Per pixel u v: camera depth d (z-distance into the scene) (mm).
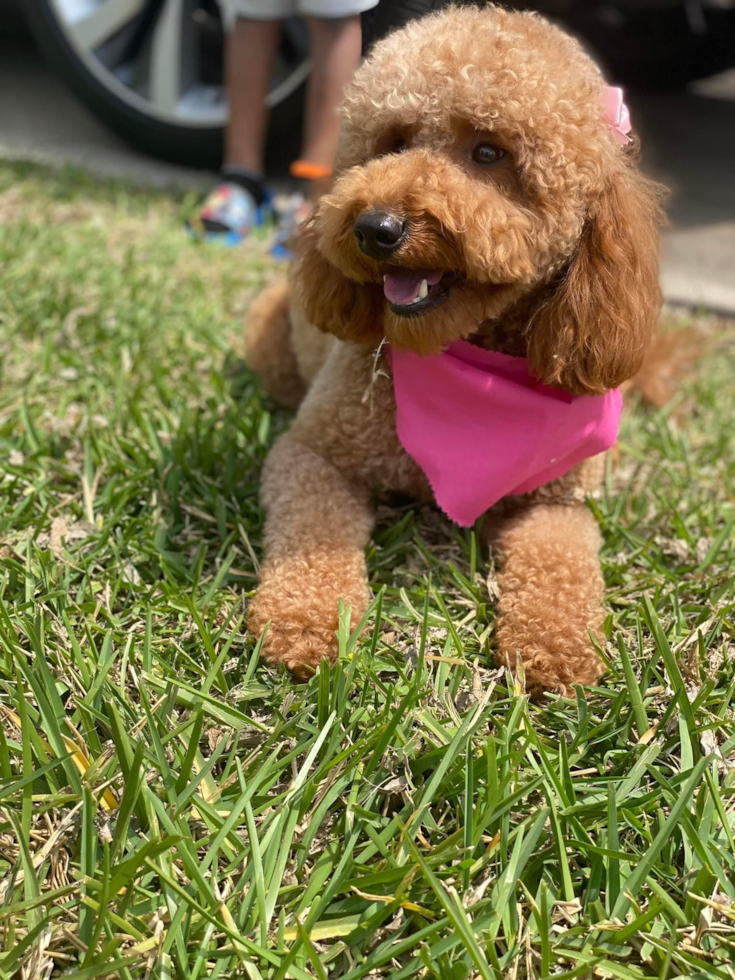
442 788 442
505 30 536
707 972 376
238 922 381
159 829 408
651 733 477
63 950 374
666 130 1770
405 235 500
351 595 540
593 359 557
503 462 583
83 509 627
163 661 502
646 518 696
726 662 532
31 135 1508
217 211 1153
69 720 453
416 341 541
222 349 885
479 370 589
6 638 479
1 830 403
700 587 602
